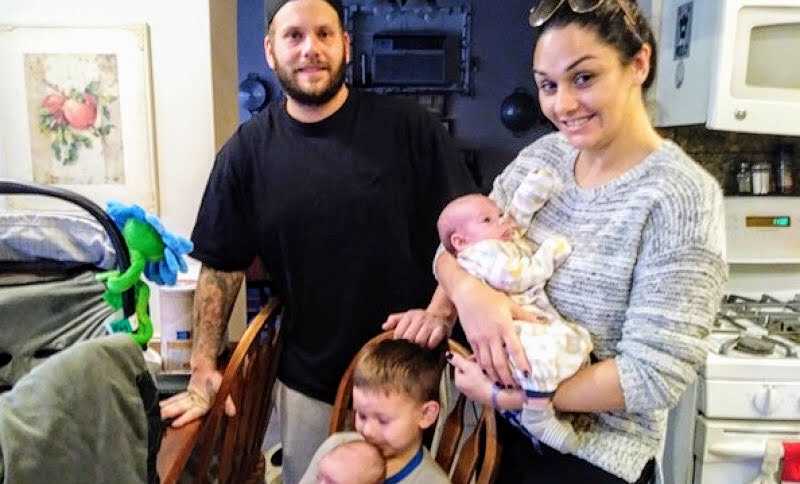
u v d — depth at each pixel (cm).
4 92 172
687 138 213
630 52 86
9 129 174
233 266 159
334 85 146
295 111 152
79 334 113
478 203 106
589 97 86
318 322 155
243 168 154
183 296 151
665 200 86
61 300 111
